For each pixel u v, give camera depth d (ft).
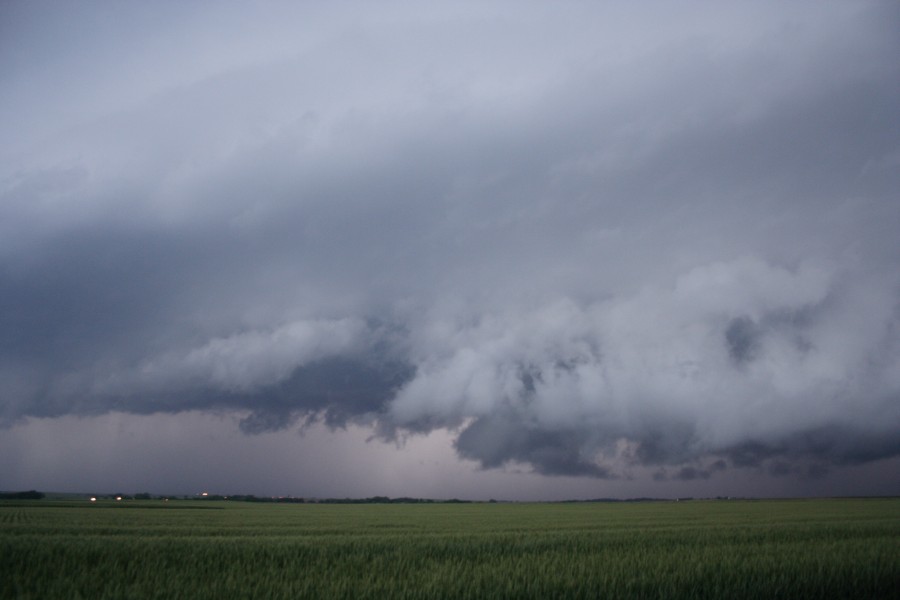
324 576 55.72
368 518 182.70
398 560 65.98
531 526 134.62
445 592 49.85
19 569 55.93
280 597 48.52
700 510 246.06
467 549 74.84
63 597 47.83
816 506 277.85
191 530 110.73
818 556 65.82
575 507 361.92
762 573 56.85
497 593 49.80
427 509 313.73
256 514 206.59
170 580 53.47
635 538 89.56
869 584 55.83
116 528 109.19
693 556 66.44
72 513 175.73
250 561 63.87
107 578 54.03
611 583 52.47
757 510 232.94
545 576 54.75
